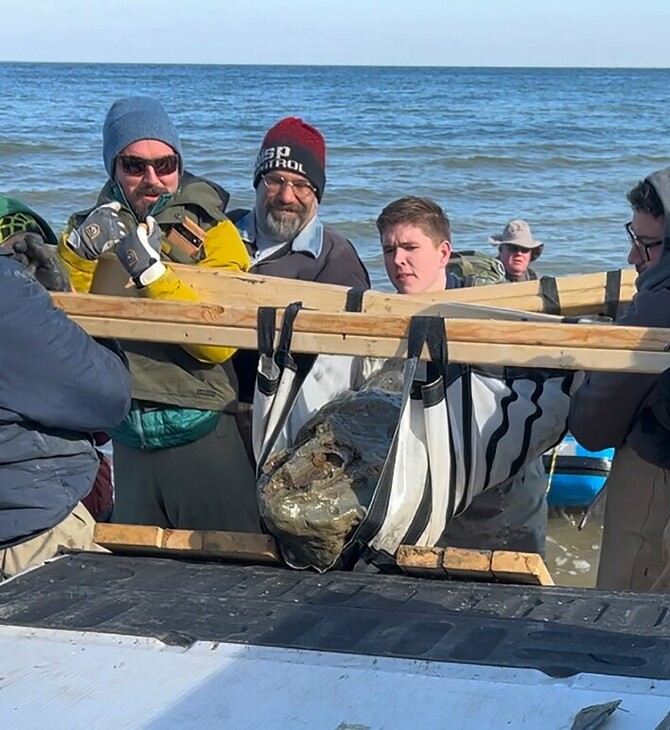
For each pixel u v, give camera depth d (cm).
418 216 421
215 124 4066
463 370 313
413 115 5059
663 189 360
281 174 452
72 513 325
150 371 376
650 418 334
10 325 289
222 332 304
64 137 3212
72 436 312
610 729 173
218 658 206
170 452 386
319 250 459
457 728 176
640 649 208
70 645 215
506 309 351
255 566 288
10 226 331
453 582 260
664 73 18650
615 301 387
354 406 303
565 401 334
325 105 6034
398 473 284
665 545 321
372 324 289
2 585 262
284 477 287
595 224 1720
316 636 220
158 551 299
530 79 13200
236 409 385
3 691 195
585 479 564
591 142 3422
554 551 529
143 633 221
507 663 200
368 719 180
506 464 320
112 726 181
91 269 377
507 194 2116
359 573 271
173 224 397
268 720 181
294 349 298
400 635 219
